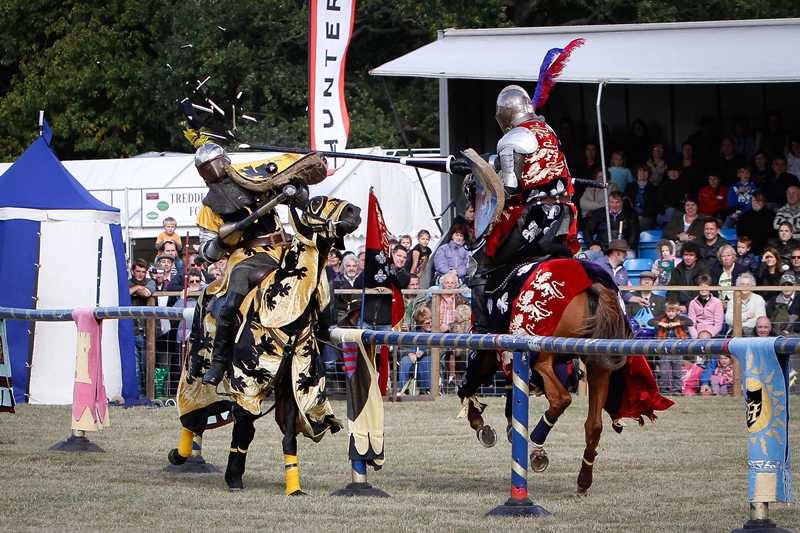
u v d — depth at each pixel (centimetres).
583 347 1520
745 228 3856
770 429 1367
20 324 3062
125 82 7550
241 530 1488
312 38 3647
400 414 2984
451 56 3900
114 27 7556
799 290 3309
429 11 6694
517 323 1803
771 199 4038
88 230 3097
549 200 1872
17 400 3062
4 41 7781
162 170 4822
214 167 1786
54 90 7438
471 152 1839
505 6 6962
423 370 3444
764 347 1362
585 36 4141
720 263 3528
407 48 7275
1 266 3044
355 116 6806
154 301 3450
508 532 1475
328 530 1488
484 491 1867
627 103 4472
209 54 6850
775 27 4069
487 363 1969
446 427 2719
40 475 1958
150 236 4484
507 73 3591
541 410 3044
